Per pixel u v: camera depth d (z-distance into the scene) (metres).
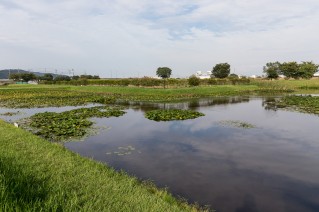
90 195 5.93
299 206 7.84
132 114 25.53
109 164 11.25
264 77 106.50
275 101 38.16
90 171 7.99
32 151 9.98
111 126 19.41
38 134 16.66
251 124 20.17
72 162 8.91
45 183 6.36
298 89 67.25
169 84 62.22
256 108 30.12
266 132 17.41
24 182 5.87
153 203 5.97
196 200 8.10
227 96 48.47
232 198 8.27
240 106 32.25
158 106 32.44
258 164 11.41
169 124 20.19
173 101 38.91
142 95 47.31
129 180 7.82
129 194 6.39
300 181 9.63
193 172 10.42
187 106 32.44
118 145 14.30
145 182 9.13
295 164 11.40
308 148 13.77
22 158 8.73
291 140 15.37
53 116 22.81
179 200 7.89
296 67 92.75
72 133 16.84
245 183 9.44
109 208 5.32
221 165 11.24
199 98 44.25
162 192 7.75
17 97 43.88
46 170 7.70
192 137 16.08
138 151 13.21
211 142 14.96
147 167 10.93
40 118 22.30
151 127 19.06
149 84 63.38
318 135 16.55
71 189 6.29
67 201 5.26
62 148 11.25
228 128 18.67
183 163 11.48
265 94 53.25
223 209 7.59
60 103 35.72
